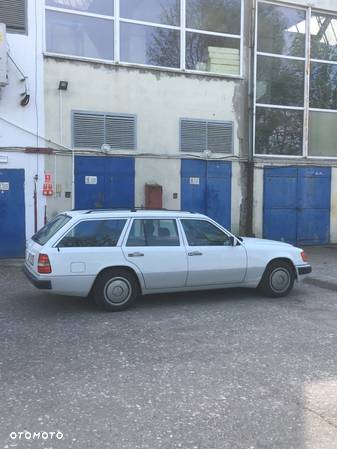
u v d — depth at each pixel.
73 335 6.58
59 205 13.37
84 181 13.59
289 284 9.04
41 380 5.03
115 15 13.78
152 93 14.23
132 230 7.98
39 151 13.08
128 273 7.90
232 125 15.31
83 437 3.88
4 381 5.00
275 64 15.91
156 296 8.93
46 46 13.12
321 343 6.34
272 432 3.99
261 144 15.75
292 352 5.97
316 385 4.96
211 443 3.81
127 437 3.89
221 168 15.20
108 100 13.75
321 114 16.62
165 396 4.66
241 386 4.92
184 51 14.64
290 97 16.14
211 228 8.54
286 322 7.32
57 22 13.24
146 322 7.24
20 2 12.73
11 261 12.78
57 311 7.85
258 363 5.58
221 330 6.87
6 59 12.23
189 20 14.79
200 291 9.41
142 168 14.21
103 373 5.23
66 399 4.58
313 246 16.31
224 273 8.48
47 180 13.11
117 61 13.80
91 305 8.24
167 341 6.35
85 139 13.55
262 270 8.77
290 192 16.14
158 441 3.83
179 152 14.62
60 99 13.23
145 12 14.20
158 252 8.02
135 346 6.14
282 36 15.99
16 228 13.02
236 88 15.33
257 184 15.69
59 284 7.49
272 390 4.82
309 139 16.50
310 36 16.41
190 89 14.70
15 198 12.97
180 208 14.69
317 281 10.46
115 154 13.88
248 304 8.44
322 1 16.33
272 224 15.94
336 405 4.51
